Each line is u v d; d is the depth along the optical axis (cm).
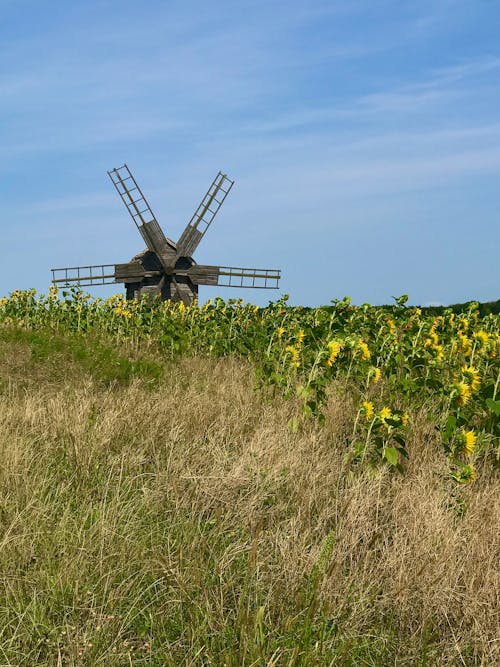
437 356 920
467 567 493
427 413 845
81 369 1320
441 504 595
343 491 623
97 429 772
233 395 1014
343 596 449
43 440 746
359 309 1148
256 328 1544
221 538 539
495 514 581
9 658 380
